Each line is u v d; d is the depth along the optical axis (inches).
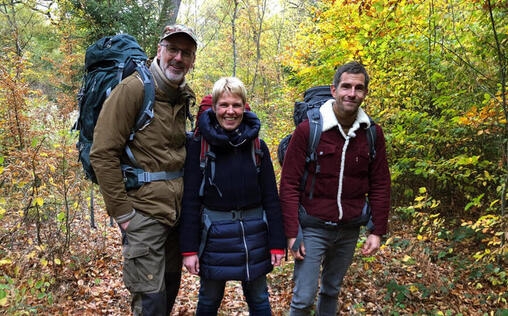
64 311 135.7
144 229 91.4
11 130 189.9
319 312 113.0
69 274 170.2
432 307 138.6
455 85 181.9
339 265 108.3
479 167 174.1
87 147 94.7
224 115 90.7
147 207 90.9
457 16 165.5
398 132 187.6
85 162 94.0
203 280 99.3
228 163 92.7
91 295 154.3
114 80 90.8
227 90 90.0
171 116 94.0
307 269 100.3
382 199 104.5
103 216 268.7
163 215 92.3
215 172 92.3
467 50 169.0
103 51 94.4
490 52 154.5
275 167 286.8
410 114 185.9
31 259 164.7
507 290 143.0
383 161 104.3
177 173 96.2
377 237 104.7
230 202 93.4
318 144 97.7
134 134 90.0
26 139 190.9
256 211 97.0
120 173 88.4
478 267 157.3
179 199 96.2
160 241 94.3
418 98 199.6
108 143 85.7
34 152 163.5
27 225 173.9
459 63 168.6
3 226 170.4
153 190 90.9
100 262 190.7
